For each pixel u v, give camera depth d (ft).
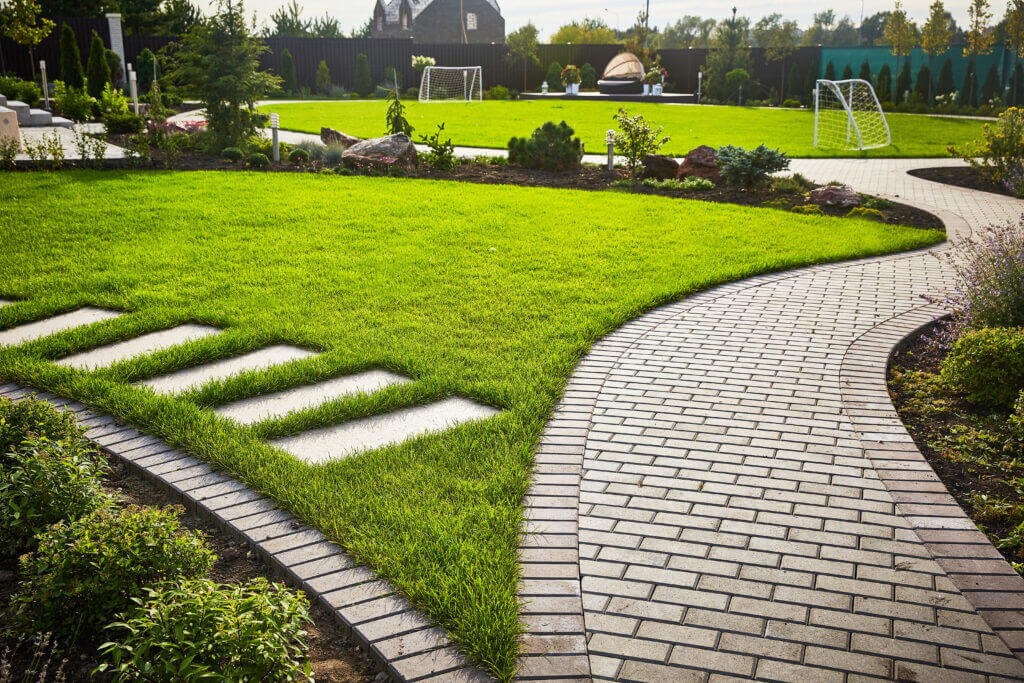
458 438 13.98
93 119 72.13
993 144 47.44
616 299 22.89
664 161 46.73
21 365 16.99
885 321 21.63
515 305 22.03
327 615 9.78
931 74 123.34
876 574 10.59
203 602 8.04
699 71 138.31
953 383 16.97
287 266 25.95
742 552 11.07
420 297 22.63
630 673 8.77
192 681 7.48
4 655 8.94
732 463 13.66
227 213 33.76
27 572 9.45
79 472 11.19
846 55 130.62
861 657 9.05
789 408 15.97
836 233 33.01
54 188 37.81
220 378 16.87
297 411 15.05
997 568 10.75
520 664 8.80
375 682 8.71
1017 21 104.06
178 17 137.59
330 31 175.22
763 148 42.14
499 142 65.26
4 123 45.80
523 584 10.24
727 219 35.32
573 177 47.11
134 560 9.29
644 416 15.52
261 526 11.48
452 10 203.41
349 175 46.16
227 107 52.80
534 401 15.51
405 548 10.69
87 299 21.99
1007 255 19.48
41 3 121.80
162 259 26.37
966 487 13.11
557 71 142.51
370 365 17.53
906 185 47.26
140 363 17.16
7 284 23.22
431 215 34.65
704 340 20.01
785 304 23.16
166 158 47.09
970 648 9.21
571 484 12.84
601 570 10.65
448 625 9.29
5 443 11.98
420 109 102.01
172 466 13.20
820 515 12.03
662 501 12.40
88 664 8.92
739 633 9.44
